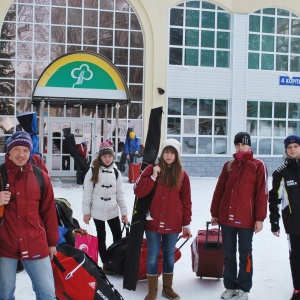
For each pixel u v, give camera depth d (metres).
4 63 16.81
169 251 5.30
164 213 5.21
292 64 19.47
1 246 3.86
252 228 5.25
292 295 5.51
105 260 6.16
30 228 3.88
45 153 17.25
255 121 19.09
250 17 18.98
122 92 15.28
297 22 19.44
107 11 17.64
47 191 4.02
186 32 18.39
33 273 3.93
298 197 5.15
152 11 17.91
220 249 5.77
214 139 18.75
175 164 5.24
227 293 5.38
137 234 5.21
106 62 15.09
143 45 18.02
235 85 18.75
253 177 5.24
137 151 16.89
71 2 17.31
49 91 14.87
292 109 19.48
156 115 5.43
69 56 14.88
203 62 18.61
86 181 6.20
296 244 5.28
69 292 4.26
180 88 18.31
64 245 4.46
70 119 17.41
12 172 3.88
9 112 16.89
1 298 3.91
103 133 17.66
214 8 18.64
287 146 5.21
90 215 6.20
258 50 19.08
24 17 16.92
